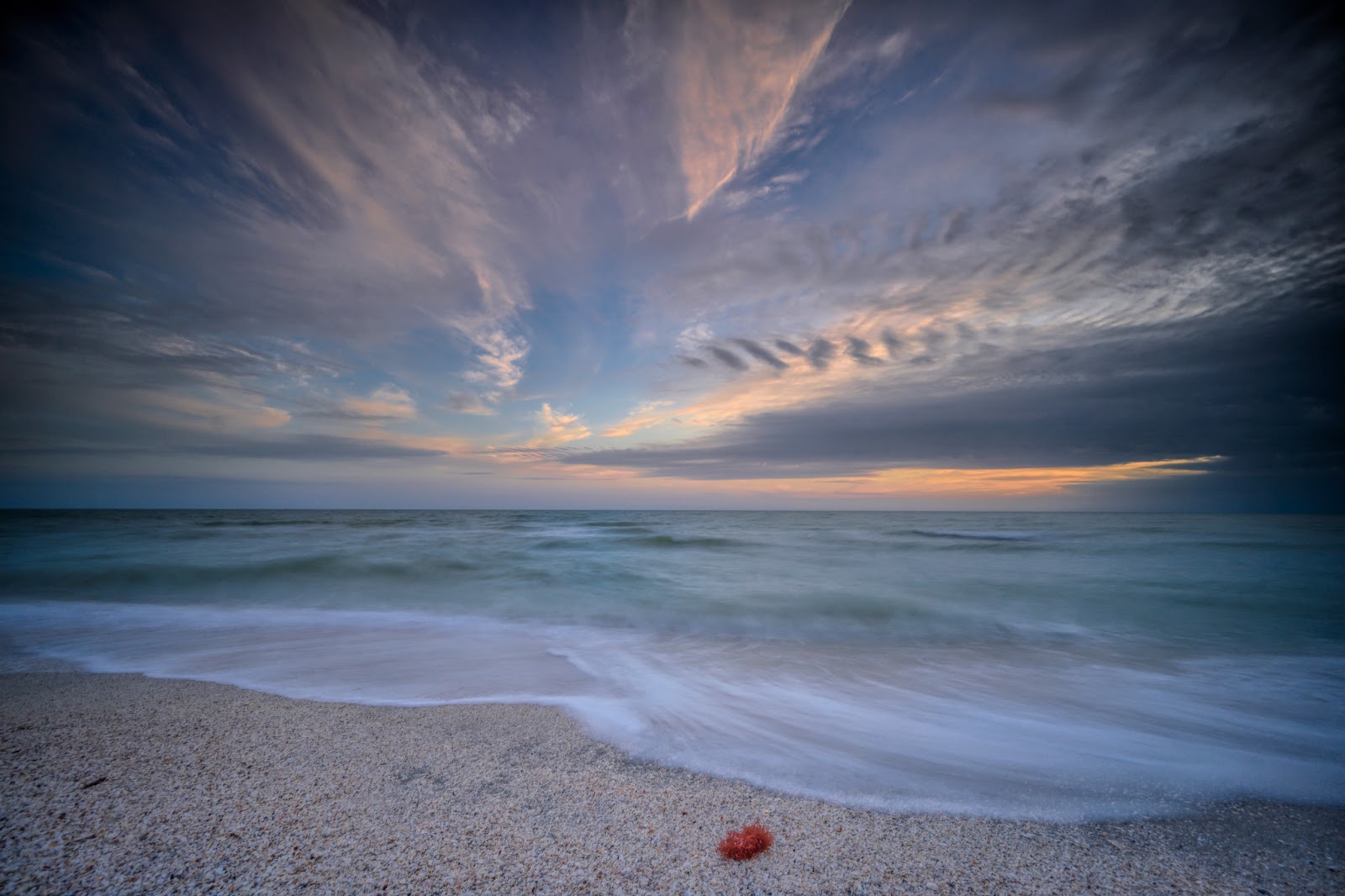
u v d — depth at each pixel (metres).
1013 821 3.55
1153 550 24.41
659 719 5.32
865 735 4.99
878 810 3.66
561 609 11.70
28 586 13.70
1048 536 33.94
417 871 2.88
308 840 3.16
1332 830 3.50
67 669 6.85
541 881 2.82
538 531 36.12
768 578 15.93
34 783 3.80
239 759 4.25
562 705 5.66
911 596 13.05
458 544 24.75
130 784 3.81
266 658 7.48
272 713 5.32
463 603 12.29
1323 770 4.36
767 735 4.94
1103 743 4.85
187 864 2.90
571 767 4.24
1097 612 11.41
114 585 13.89
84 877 2.77
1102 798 3.89
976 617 10.97
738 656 7.91
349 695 5.93
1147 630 9.86
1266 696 6.14
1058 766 4.39
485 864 2.96
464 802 3.65
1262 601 12.54
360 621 10.26
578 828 3.35
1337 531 39.44
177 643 8.31
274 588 13.88
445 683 6.41
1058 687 6.46
